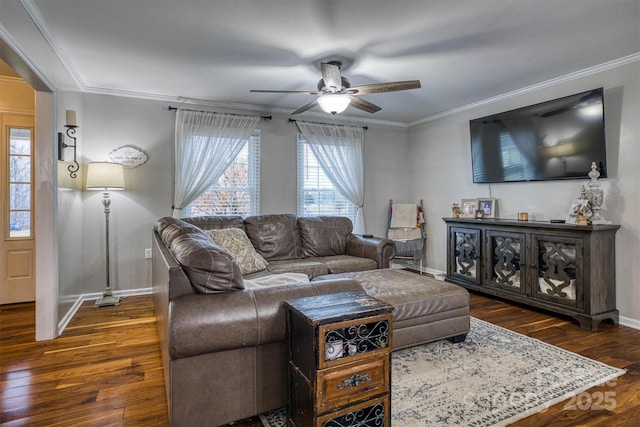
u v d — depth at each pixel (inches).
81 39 105.9
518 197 158.2
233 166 178.2
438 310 99.0
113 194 156.0
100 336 112.0
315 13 91.4
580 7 89.3
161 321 86.4
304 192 194.2
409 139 222.5
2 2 76.4
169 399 62.3
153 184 162.9
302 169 193.5
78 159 143.8
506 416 70.3
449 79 141.4
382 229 217.3
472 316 132.6
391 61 122.8
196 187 165.8
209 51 114.0
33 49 92.8
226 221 151.1
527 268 138.2
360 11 90.4
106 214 149.7
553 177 139.7
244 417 66.5
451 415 70.5
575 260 122.0
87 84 145.7
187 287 65.3
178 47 111.4
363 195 206.5
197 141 167.0
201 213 172.2
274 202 186.1
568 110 133.0
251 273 129.8
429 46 111.0
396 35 103.7
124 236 158.2
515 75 137.4
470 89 154.7
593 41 108.4
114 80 141.4
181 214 164.6
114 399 76.6
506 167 158.9
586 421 69.0
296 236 160.6
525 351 100.7
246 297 65.7
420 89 154.6
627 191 121.5
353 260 148.3
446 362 93.7
